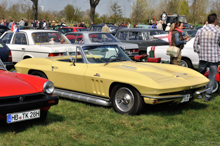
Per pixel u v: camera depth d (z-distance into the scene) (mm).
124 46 10820
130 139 3922
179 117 4914
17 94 3963
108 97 5301
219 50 6094
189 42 9750
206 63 6184
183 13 41875
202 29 6152
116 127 4395
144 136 4035
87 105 5648
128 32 13297
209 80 5605
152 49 10336
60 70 5941
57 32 10219
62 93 5941
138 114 4918
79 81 5637
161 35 12531
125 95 5000
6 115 3877
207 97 6172
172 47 7277
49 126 4379
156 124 4582
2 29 18172
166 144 3783
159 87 4559
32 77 4609
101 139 3916
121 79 4934
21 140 3785
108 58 5980
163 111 5289
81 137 4004
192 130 4348
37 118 4578
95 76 5332
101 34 11336
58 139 3875
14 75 4645
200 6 35656
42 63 6359
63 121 4668
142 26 27156
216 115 5137
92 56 5840
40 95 4320
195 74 5617
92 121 4688
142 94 4703
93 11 29078
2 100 3924
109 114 5020
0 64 5109
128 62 6035
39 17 43906
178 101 4871
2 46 9180
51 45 9367
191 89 5145
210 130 4340
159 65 6004
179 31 7305
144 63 6129
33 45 9305
